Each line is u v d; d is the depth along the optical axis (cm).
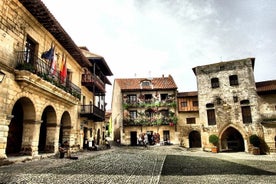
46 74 1343
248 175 906
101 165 1110
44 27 1427
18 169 895
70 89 1744
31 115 1295
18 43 1175
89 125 2420
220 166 1201
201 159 1605
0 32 1041
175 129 3269
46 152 1534
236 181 773
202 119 2695
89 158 1424
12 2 1115
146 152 2155
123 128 3331
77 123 2019
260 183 742
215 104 2659
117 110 3838
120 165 1135
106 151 2139
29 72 1120
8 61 1089
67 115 1841
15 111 1384
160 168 1069
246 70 2580
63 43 1689
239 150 2611
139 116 3369
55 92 1453
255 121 2406
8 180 683
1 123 1007
